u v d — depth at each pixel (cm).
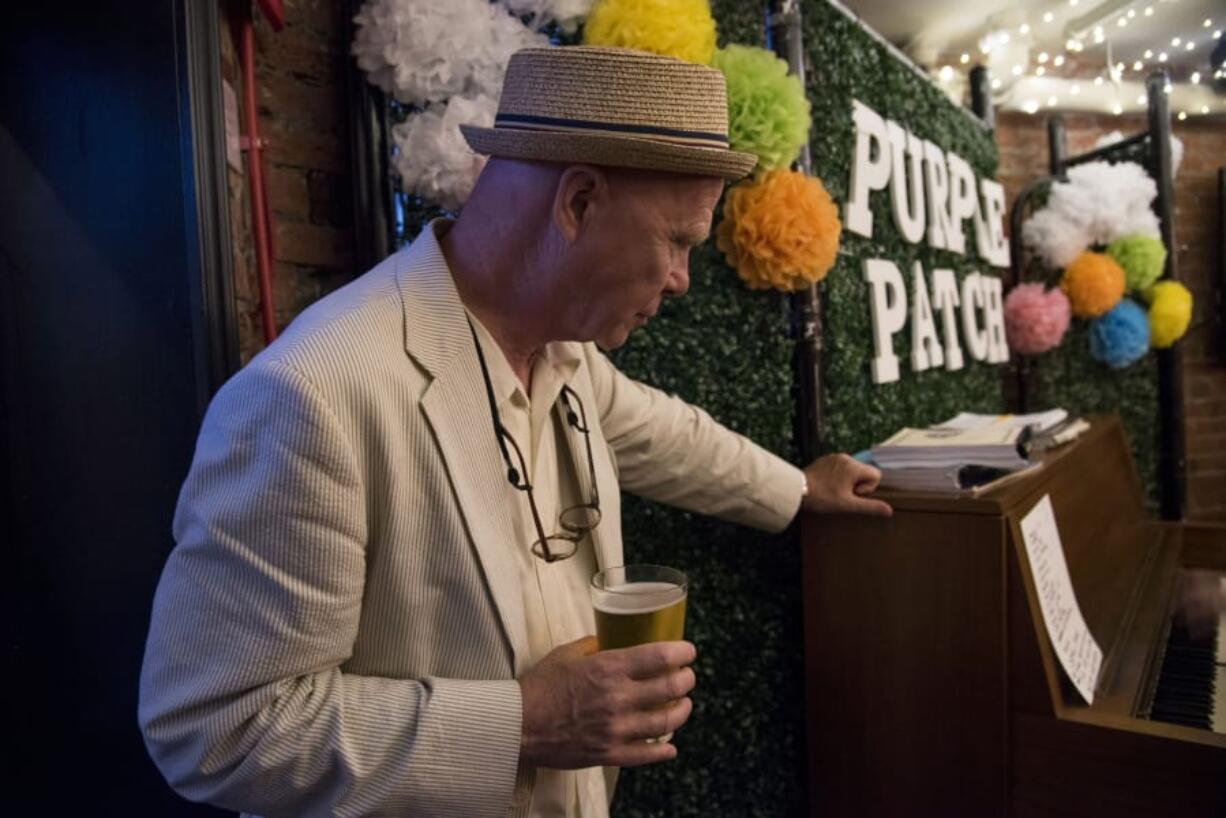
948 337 251
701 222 81
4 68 107
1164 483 368
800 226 153
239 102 123
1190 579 183
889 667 137
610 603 80
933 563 130
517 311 85
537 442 91
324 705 68
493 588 76
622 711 72
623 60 73
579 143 73
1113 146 359
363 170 137
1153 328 351
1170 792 107
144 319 108
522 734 72
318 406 67
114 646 112
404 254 86
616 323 84
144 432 109
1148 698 125
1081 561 156
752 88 148
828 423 182
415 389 75
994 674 124
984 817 126
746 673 167
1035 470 148
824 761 146
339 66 145
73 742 114
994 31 328
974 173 292
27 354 109
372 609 75
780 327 170
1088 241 347
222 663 65
